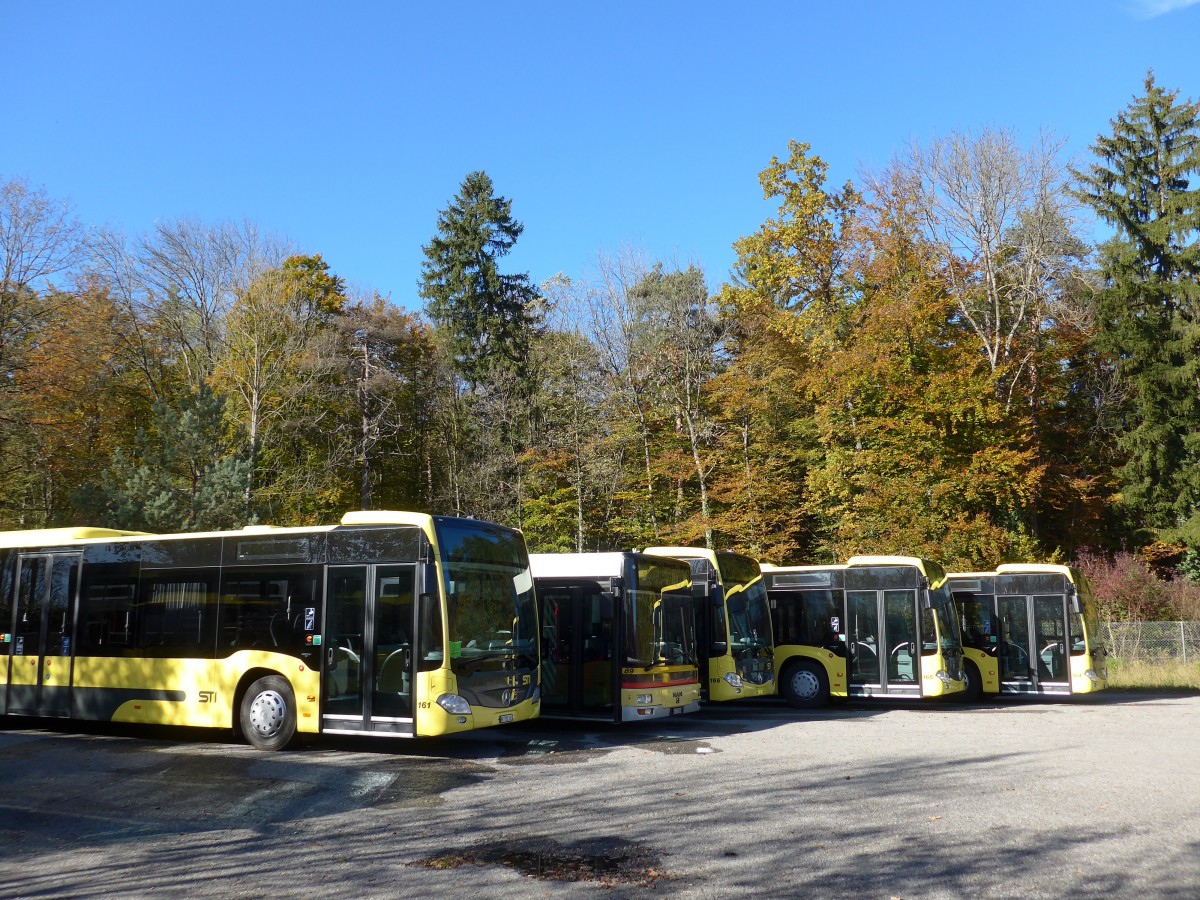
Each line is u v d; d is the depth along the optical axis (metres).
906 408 35.12
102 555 15.74
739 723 17.95
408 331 48.97
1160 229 42.44
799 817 9.15
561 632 16.45
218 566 14.81
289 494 36.78
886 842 8.14
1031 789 10.51
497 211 55.66
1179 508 41.12
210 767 12.35
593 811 9.59
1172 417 41.88
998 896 6.63
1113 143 44.22
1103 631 30.17
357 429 43.28
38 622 16.02
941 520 33.94
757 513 39.16
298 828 9.09
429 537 13.25
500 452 45.34
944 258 36.12
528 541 42.16
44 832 9.14
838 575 21.75
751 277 41.22
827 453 38.12
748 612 20.19
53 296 31.94
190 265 38.72
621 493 41.91
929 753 13.39
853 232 37.44
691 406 42.53
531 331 52.66
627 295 44.25
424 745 14.67
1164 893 6.63
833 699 23.83
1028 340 36.56
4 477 32.12
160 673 14.80
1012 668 23.08
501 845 8.28
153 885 7.27
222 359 38.56
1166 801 9.80
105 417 36.53
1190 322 41.69
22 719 18.39
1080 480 38.75
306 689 13.71
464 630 13.27
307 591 14.03
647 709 15.88
